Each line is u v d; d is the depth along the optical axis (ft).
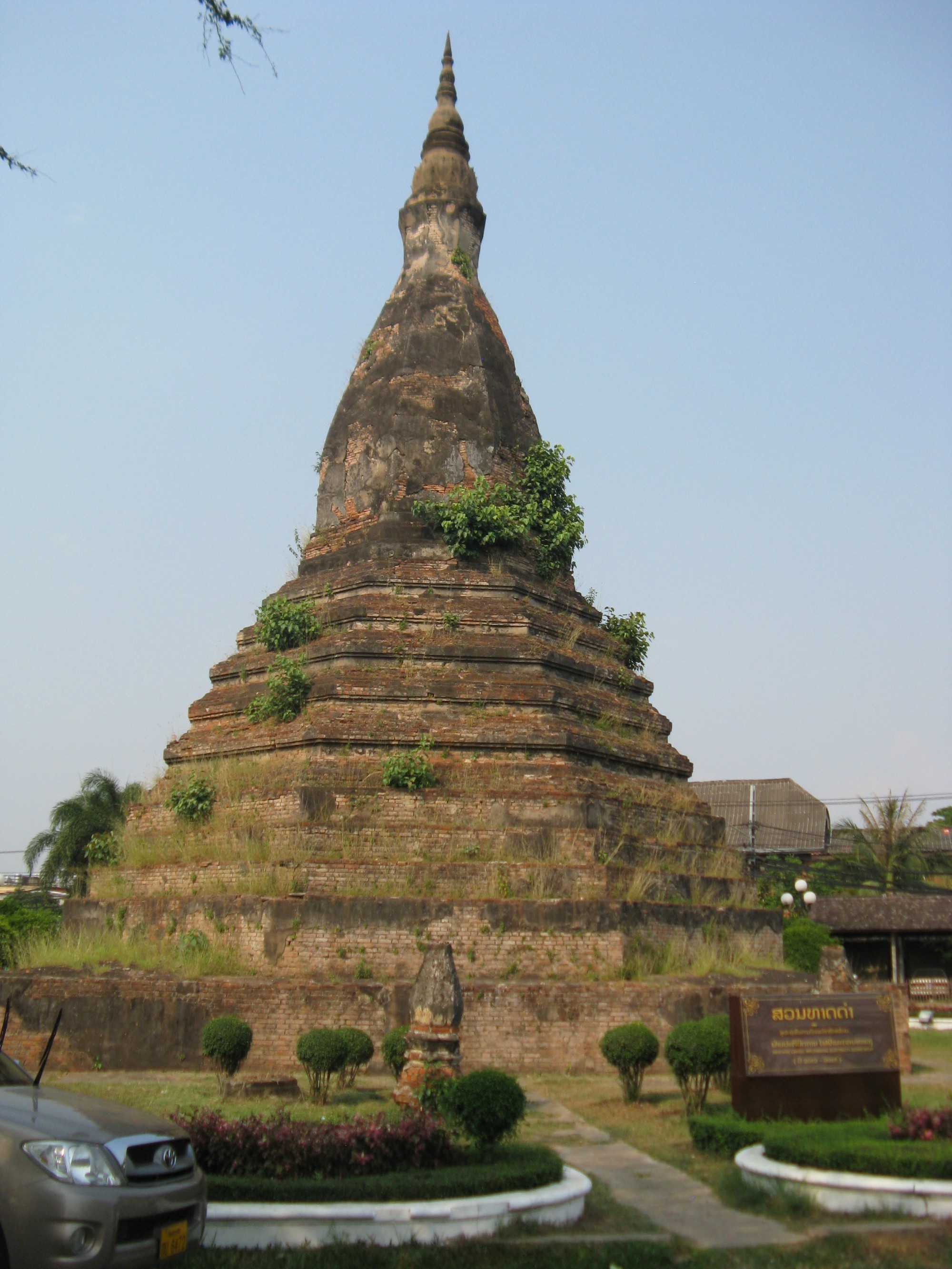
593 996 66.95
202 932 73.36
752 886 88.48
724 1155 44.60
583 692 90.38
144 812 87.04
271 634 91.09
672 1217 37.60
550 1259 33.04
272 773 80.84
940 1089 61.31
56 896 185.78
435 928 70.69
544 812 78.02
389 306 105.40
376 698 83.46
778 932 85.25
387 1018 65.57
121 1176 30.04
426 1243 34.30
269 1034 65.21
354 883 73.26
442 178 108.17
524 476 99.50
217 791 82.64
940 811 280.72
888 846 199.41
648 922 74.13
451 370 100.63
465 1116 41.09
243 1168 37.96
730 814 224.74
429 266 105.29
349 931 70.33
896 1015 71.67
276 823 77.71
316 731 80.84
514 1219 35.81
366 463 98.78
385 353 102.68
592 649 96.78
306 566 98.78
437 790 78.54
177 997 66.23
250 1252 33.60
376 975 69.36
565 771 81.10
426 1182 36.24
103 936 77.92
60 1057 66.23
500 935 70.74
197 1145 38.06
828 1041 47.70
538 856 76.59
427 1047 49.08
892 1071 47.57
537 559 97.66
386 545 94.07
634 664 101.86
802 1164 38.73
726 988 69.10
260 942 70.79
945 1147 38.63
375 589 91.61
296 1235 34.24
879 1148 38.42
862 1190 36.73
